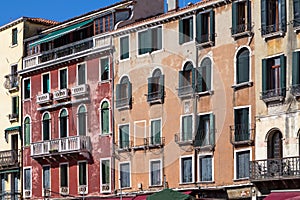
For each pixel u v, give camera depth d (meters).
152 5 52.38
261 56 40.94
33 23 59.81
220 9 43.59
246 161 41.50
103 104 50.84
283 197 37.72
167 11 47.72
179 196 38.41
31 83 57.72
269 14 40.75
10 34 60.66
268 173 39.50
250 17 41.78
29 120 57.62
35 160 56.50
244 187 41.28
